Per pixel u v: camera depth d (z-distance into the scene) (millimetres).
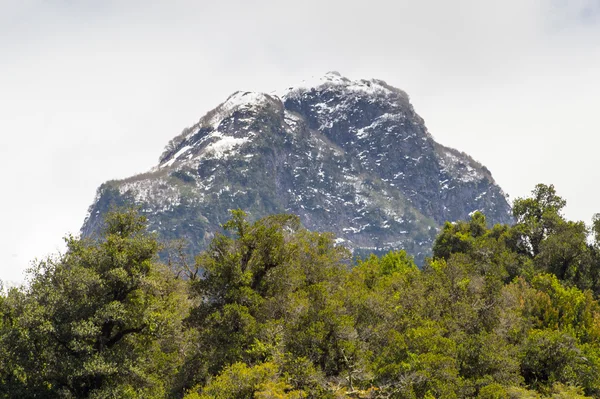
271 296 100812
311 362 78625
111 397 76188
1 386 76688
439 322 96875
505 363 87625
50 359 76500
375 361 82062
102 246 83875
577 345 98438
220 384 74875
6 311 80312
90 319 76938
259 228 103125
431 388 75625
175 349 99125
